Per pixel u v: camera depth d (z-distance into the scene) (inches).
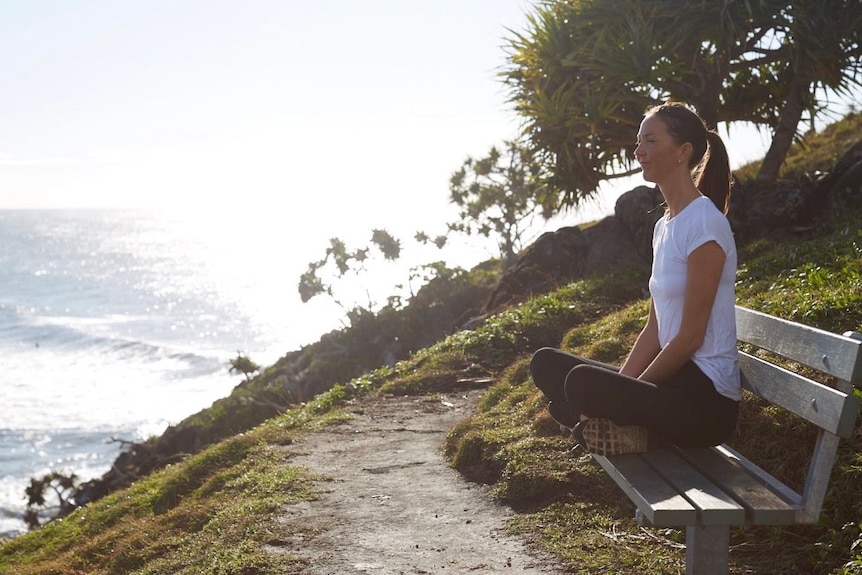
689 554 116.6
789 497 111.8
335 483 244.1
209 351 2800.2
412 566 172.2
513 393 305.1
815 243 392.2
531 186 805.9
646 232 547.2
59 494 808.3
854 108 689.0
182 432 719.1
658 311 136.0
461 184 826.8
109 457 1657.2
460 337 449.7
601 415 128.3
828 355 112.3
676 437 129.6
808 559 153.1
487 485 227.0
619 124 573.9
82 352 2896.2
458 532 192.2
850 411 104.5
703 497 110.6
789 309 255.4
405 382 399.5
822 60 538.0
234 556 187.0
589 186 607.8
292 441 317.1
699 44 551.8
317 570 173.6
